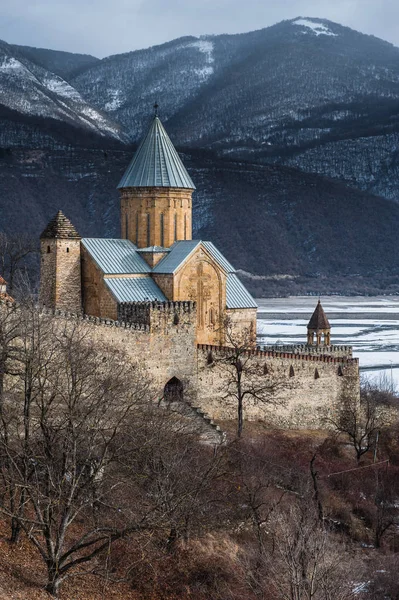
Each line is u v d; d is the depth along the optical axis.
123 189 165.25
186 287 157.38
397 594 100.50
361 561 107.62
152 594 88.25
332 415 161.75
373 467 141.62
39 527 87.88
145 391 108.19
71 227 152.00
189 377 141.38
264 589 90.00
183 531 95.81
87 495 85.62
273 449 133.75
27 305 103.31
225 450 117.62
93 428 82.44
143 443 97.12
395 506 130.25
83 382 94.94
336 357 166.00
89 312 152.50
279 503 106.75
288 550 86.38
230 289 171.62
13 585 79.31
